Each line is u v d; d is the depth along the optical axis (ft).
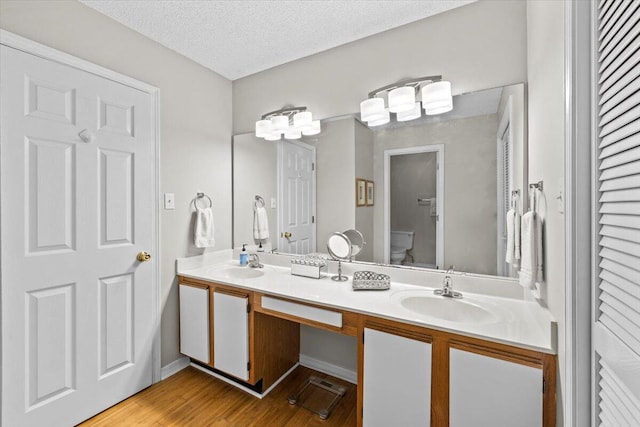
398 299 5.08
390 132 6.15
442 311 5.10
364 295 5.29
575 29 2.75
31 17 4.72
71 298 5.19
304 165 7.21
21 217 4.61
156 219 6.51
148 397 6.09
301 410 5.77
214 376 6.86
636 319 2.01
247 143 8.18
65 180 5.08
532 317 4.26
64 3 5.10
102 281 5.61
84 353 5.35
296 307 5.28
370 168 6.37
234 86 8.40
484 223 5.31
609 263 2.39
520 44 5.00
